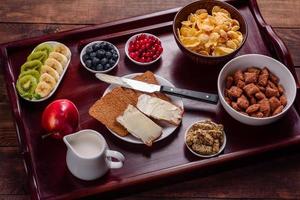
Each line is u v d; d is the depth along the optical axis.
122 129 1.04
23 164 1.08
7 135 1.14
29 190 1.02
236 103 1.06
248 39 1.19
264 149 1.03
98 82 1.12
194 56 1.10
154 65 1.15
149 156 1.03
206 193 1.07
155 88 1.09
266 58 1.10
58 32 1.17
